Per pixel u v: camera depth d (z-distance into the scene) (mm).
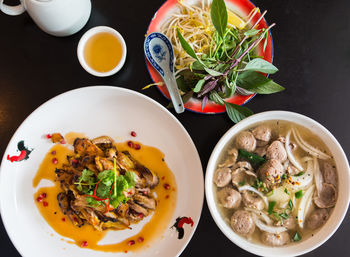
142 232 498
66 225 502
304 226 446
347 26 512
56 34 493
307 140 452
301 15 515
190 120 507
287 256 420
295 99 509
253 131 455
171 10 487
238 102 476
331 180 440
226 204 442
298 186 443
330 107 509
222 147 441
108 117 507
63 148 506
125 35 511
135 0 514
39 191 503
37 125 491
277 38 515
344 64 513
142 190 481
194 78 481
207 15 490
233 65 447
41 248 494
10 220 482
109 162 453
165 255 488
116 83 513
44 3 423
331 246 499
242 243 420
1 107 510
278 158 447
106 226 490
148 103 489
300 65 513
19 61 512
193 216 482
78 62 512
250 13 481
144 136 506
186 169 495
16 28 512
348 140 506
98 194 445
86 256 498
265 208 445
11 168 486
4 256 501
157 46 485
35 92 512
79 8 459
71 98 487
